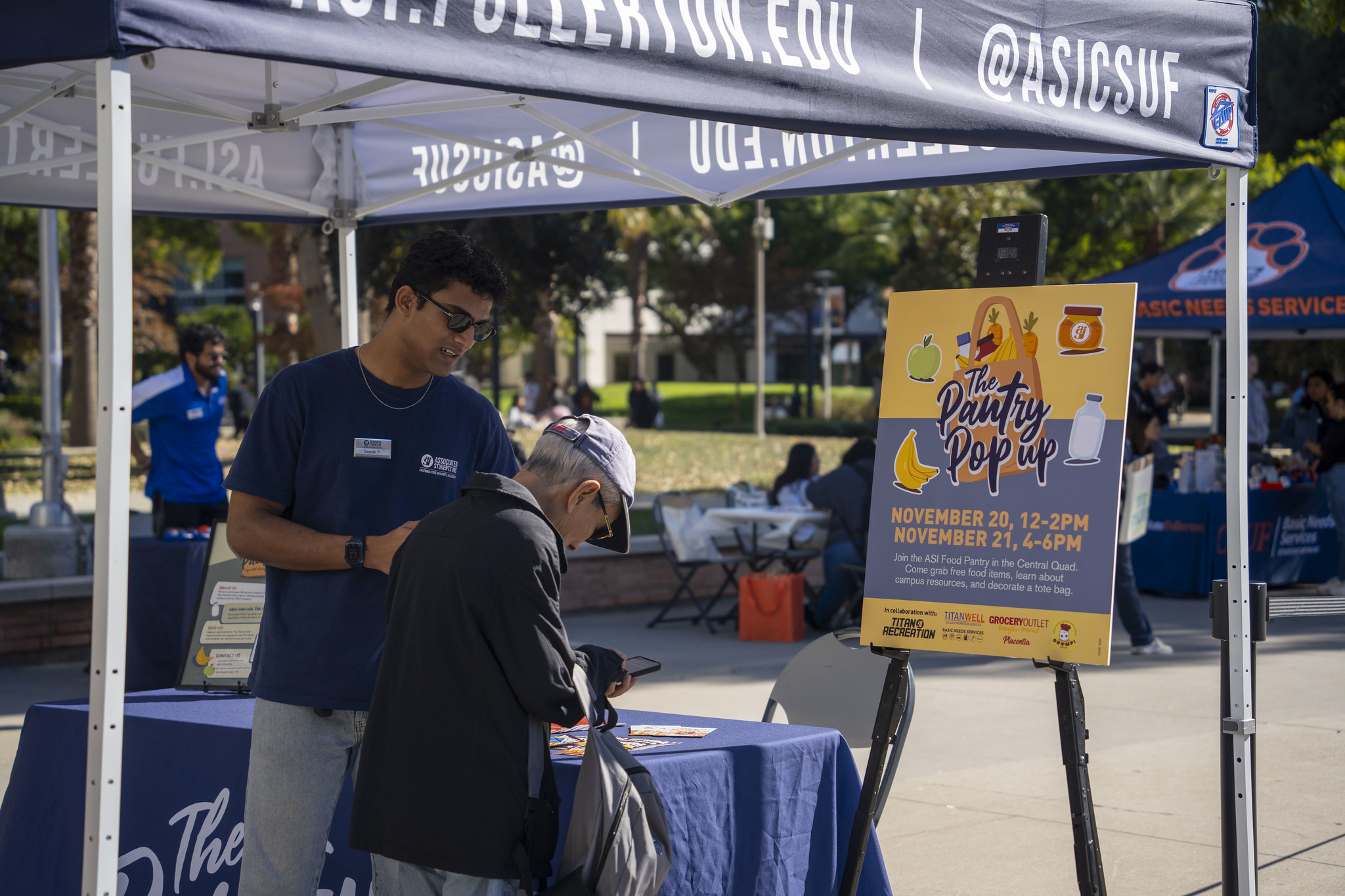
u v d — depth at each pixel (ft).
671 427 121.39
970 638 11.24
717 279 143.02
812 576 38.04
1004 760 19.65
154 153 16.35
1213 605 12.14
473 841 7.71
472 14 7.39
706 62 8.14
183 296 240.12
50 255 32.19
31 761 11.76
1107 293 11.12
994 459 11.41
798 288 143.84
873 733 11.76
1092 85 10.42
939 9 9.39
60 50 6.84
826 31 8.75
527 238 51.72
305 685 9.31
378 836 7.98
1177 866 14.76
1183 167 13.37
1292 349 71.51
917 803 17.44
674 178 15.64
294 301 102.78
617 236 63.46
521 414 97.40
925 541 11.61
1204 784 18.19
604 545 8.84
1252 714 12.02
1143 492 28.22
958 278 106.52
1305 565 38.04
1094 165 14.14
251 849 9.59
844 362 218.18
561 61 7.63
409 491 9.75
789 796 10.44
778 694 13.94
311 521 9.62
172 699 13.05
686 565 32.76
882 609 11.68
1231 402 12.02
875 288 164.35
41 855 11.45
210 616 14.05
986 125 9.54
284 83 15.60
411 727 7.88
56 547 30.60
